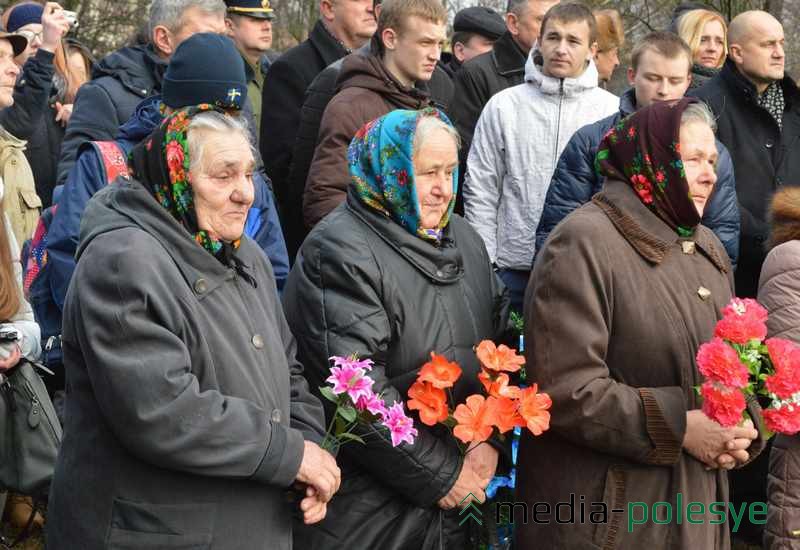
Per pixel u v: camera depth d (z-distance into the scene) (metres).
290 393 3.77
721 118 6.32
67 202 4.84
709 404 3.73
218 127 3.47
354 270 4.01
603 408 3.81
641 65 5.89
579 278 3.90
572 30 6.06
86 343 3.26
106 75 6.02
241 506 3.38
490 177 6.27
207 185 3.44
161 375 3.20
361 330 3.95
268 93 6.92
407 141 4.06
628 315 3.92
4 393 4.62
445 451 3.99
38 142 7.02
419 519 4.06
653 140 4.01
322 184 5.45
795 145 6.31
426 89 6.00
